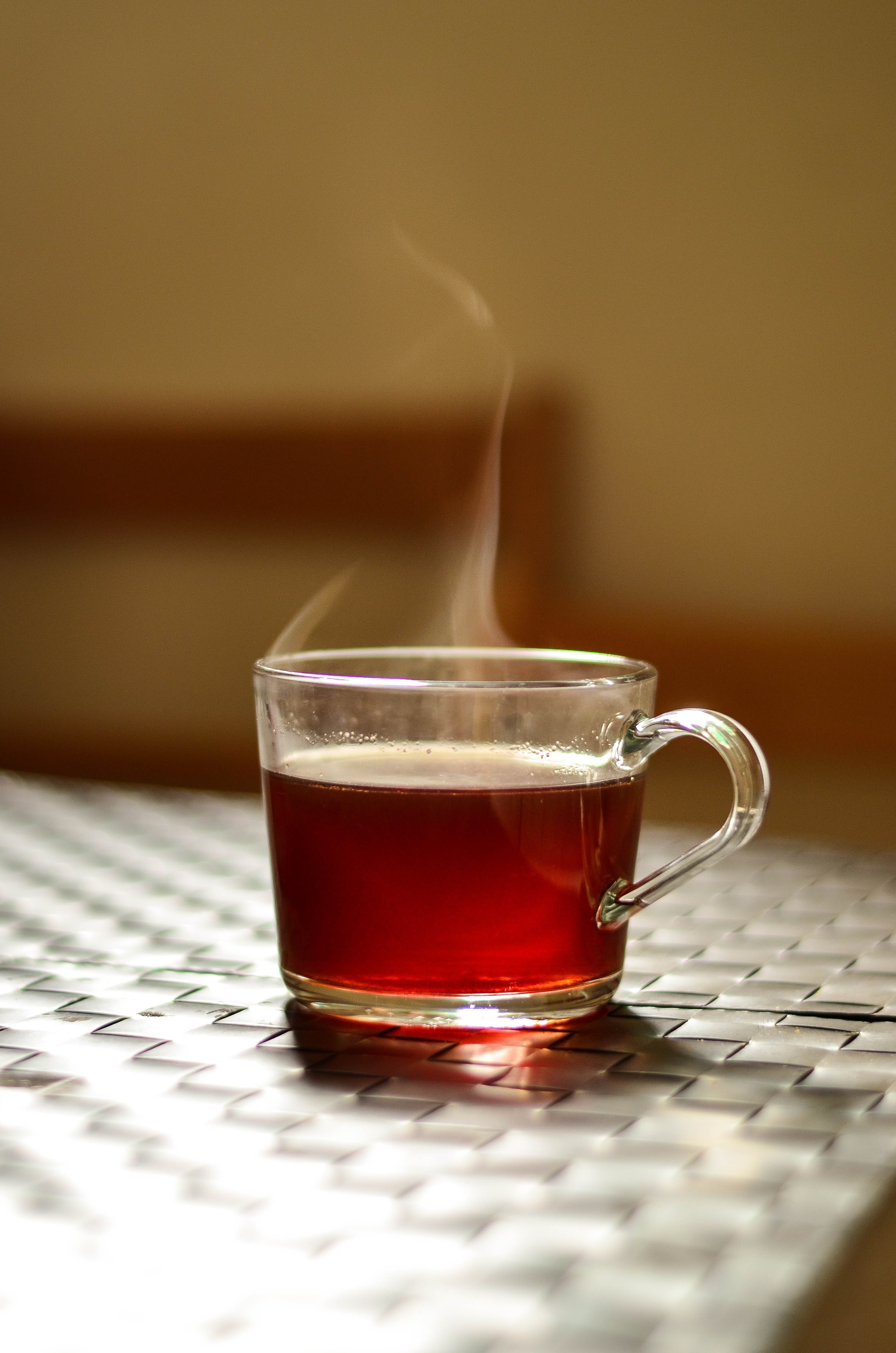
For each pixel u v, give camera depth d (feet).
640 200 6.03
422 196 6.35
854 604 5.91
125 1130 1.30
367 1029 1.62
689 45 5.90
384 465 6.37
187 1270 1.02
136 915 2.16
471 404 6.30
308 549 6.58
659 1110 1.36
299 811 1.67
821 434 5.90
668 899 2.29
